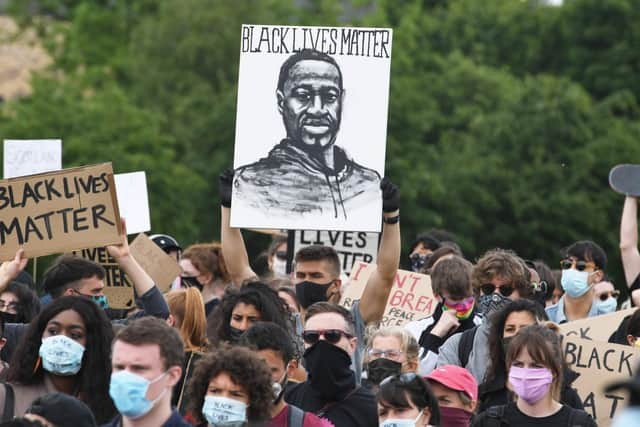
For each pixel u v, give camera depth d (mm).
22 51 87250
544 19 70250
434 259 17500
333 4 73500
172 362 9812
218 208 58500
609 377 13828
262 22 67000
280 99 14172
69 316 11180
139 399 9703
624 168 17859
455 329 14266
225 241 14352
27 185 12750
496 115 57375
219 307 12633
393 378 11086
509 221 55625
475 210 55375
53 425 9422
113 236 12664
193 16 66000
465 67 61719
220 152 59531
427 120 58156
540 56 70188
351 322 11945
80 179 12727
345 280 18016
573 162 55562
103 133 55500
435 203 54969
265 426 10195
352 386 11781
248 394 10188
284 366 11086
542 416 11562
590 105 60688
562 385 12547
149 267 16500
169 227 54938
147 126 56938
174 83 65438
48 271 13453
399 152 55750
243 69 14242
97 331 11242
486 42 71250
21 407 11164
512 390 12383
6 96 81812
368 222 13977
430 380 12023
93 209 12703
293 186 14070
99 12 84688
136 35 70750
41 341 11258
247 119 14195
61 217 12719
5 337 13109
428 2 84125
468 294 14133
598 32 68562
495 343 12695
